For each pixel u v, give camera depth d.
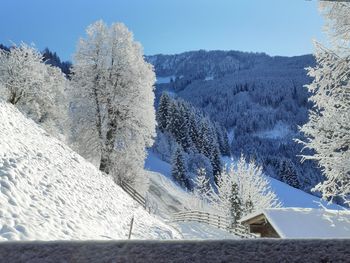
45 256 1.34
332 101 13.80
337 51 14.09
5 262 1.31
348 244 1.44
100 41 31.64
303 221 17.25
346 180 13.30
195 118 103.75
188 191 72.31
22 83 43.38
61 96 60.59
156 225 17.36
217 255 1.38
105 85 31.27
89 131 31.11
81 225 9.91
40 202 9.57
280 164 115.56
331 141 13.66
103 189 16.61
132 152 31.22
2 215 7.46
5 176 9.52
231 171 38.84
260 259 1.36
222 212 38.81
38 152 14.21
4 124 14.55
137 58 32.84
